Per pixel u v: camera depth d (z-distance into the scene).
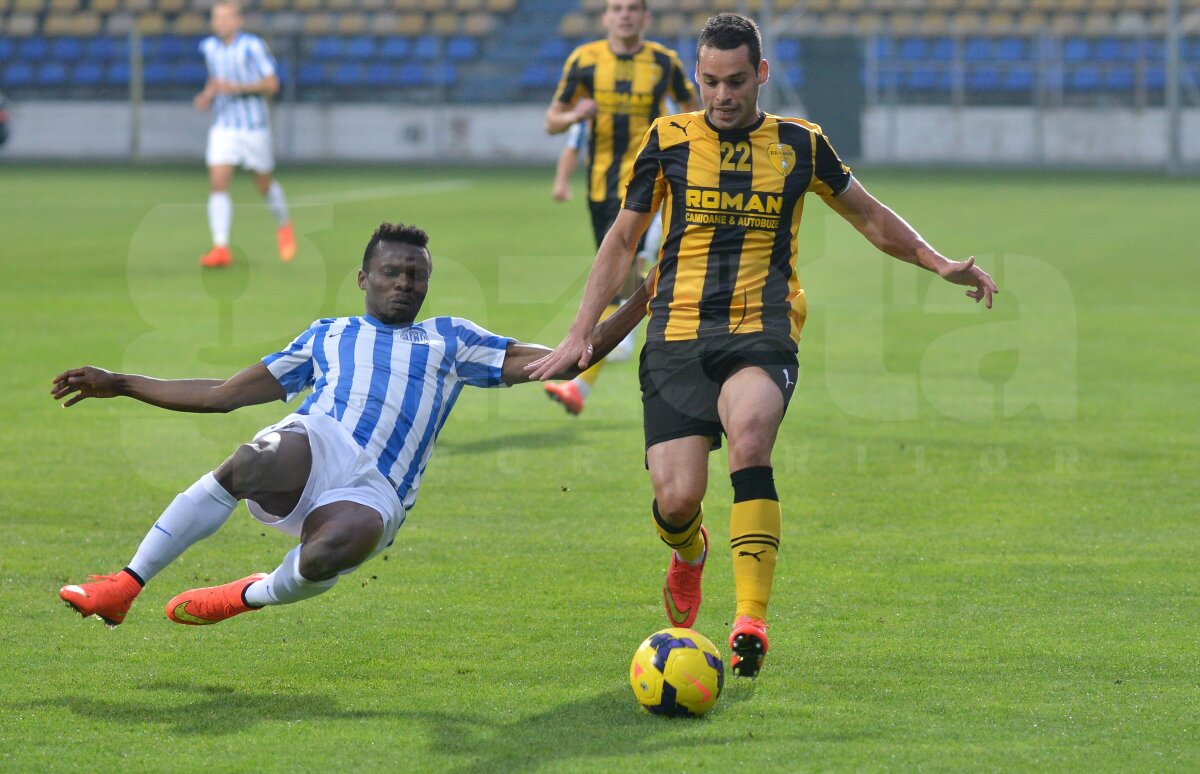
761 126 15.19
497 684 14.20
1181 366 33.44
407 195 79.50
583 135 32.03
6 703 13.56
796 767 11.97
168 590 17.47
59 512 21.06
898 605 16.91
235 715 13.28
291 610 16.72
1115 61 112.44
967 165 108.19
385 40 116.94
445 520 21.02
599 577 18.17
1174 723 13.03
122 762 12.11
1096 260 53.25
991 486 23.00
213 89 50.09
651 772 11.85
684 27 114.31
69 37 116.75
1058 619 16.33
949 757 12.20
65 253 53.81
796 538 20.00
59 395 14.38
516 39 117.81
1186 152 109.19
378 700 13.71
